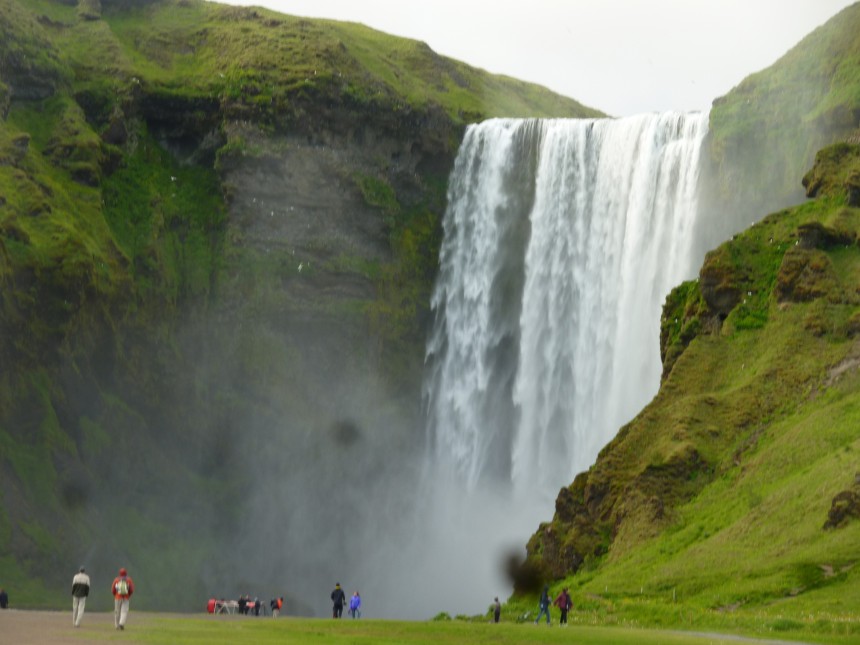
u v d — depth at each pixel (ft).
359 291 470.80
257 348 451.53
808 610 214.07
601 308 454.40
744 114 406.21
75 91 474.90
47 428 386.93
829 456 267.59
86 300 403.95
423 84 539.29
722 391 313.32
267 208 467.52
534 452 463.01
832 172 347.77
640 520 289.53
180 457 432.66
